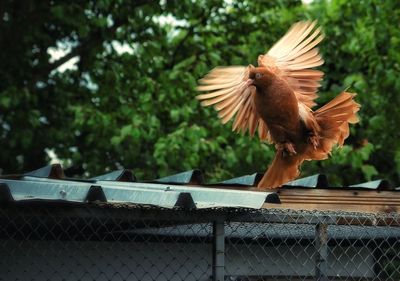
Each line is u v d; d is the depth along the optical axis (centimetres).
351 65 1861
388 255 884
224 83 688
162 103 1791
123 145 1827
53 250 775
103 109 1878
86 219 662
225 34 1961
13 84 1862
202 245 822
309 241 823
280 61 705
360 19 1877
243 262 842
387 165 1862
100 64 1925
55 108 1958
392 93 1767
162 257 811
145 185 738
